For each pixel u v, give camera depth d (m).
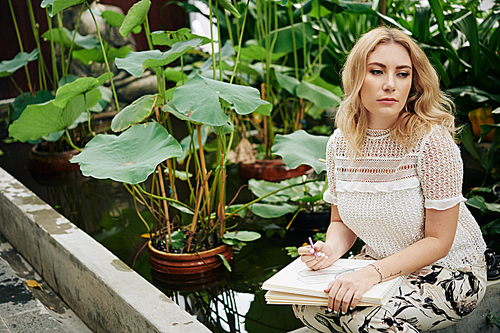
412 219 1.35
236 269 2.17
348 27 3.75
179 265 2.13
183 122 5.00
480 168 3.07
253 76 3.76
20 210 2.50
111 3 6.10
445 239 1.30
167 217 2.21
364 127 1.38
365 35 1.33
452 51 2.94
